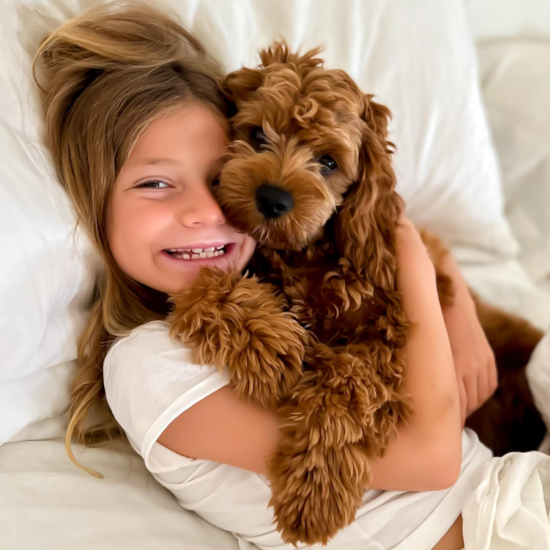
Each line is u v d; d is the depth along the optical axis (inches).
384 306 40.4
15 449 38.3
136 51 40.4
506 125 70.7
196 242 36.8
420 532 39.3
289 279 40.6
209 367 34.9
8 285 34.2
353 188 39.4
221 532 40.6
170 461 36.3
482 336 51.4
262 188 33.6
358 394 34.1
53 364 40.1
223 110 39.9
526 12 73.4
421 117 57.9
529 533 38.1
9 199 34.7
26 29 39.8
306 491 32.4
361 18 54.6
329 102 35.5
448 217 63.7
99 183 38.0
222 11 48.7
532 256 69.2
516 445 55.6
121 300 41.8
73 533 33.5
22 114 37.4
